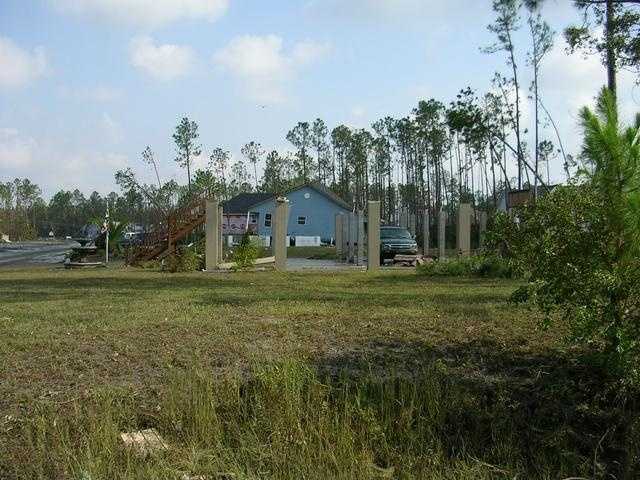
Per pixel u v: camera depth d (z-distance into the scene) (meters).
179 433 4.84
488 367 6.06
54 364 6.16
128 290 13.22
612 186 5.22
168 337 7.31
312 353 6.52
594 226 5.26
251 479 4.26
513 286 14.38
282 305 10.08
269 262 27.39
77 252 29.06
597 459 4.72
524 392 5.43
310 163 77.12
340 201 59.78
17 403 5.17
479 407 5.21
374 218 22.25
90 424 4.76
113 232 33.72
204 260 22.86
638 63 14.41
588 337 5.29
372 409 5.05
